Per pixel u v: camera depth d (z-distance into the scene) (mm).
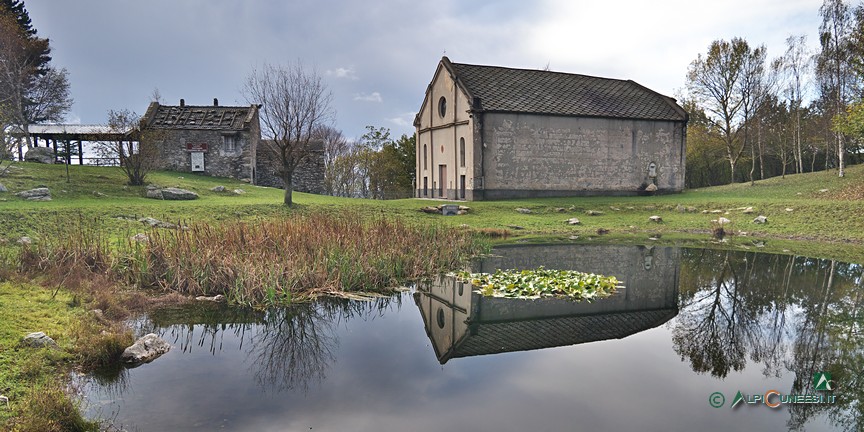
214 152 37969
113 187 24938
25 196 19641
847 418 5758
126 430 5281
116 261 11703
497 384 6734
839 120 28609
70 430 5117
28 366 6168
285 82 24172
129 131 27297
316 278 11773
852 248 18344
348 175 56469
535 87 33031
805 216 22969
